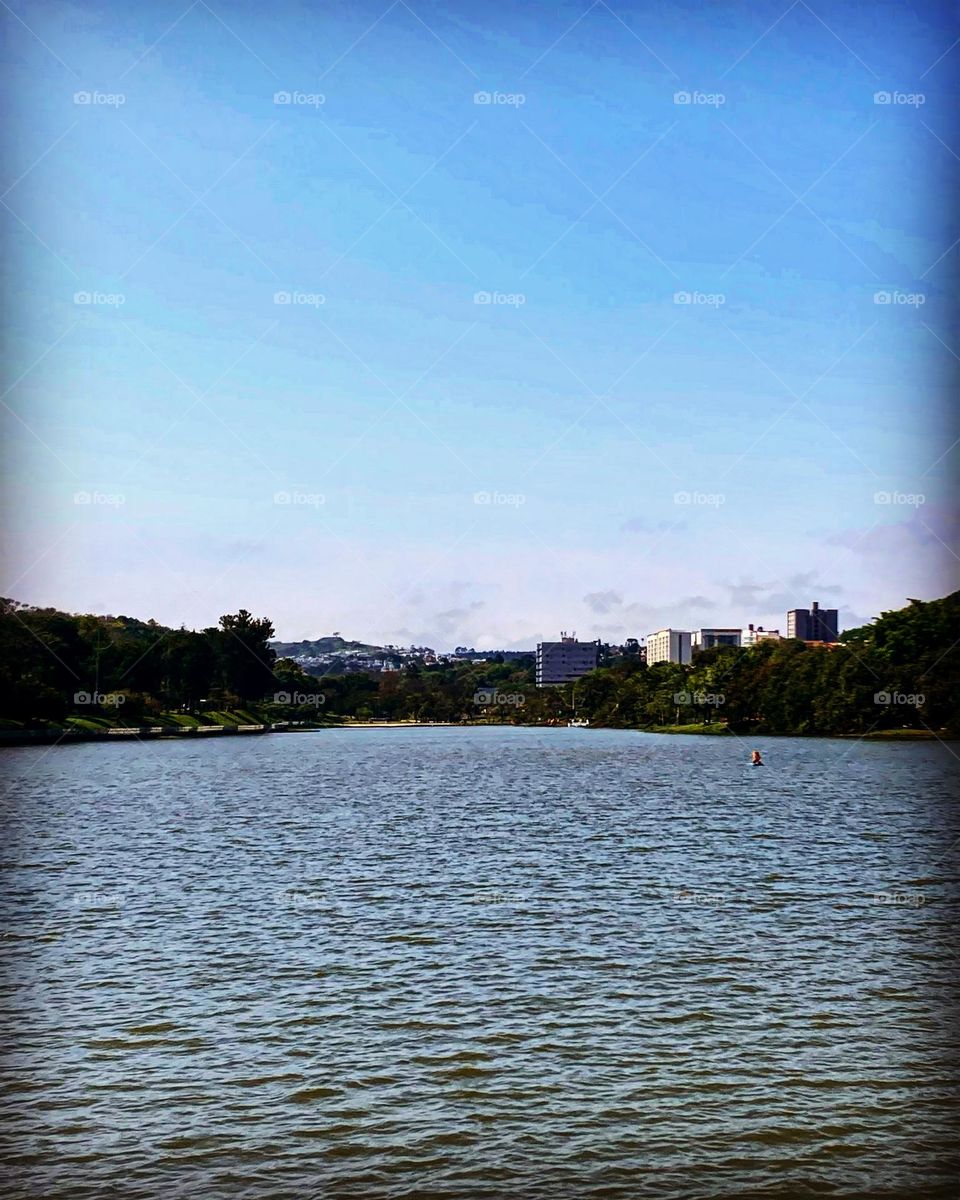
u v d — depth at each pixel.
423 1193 24.25
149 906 51.00
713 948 42.50
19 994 36.81
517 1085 29.34
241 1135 26.72
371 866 62.69
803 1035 32.81
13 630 195.12
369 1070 30.30
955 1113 27.77
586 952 41.88
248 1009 35.19
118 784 124.06
